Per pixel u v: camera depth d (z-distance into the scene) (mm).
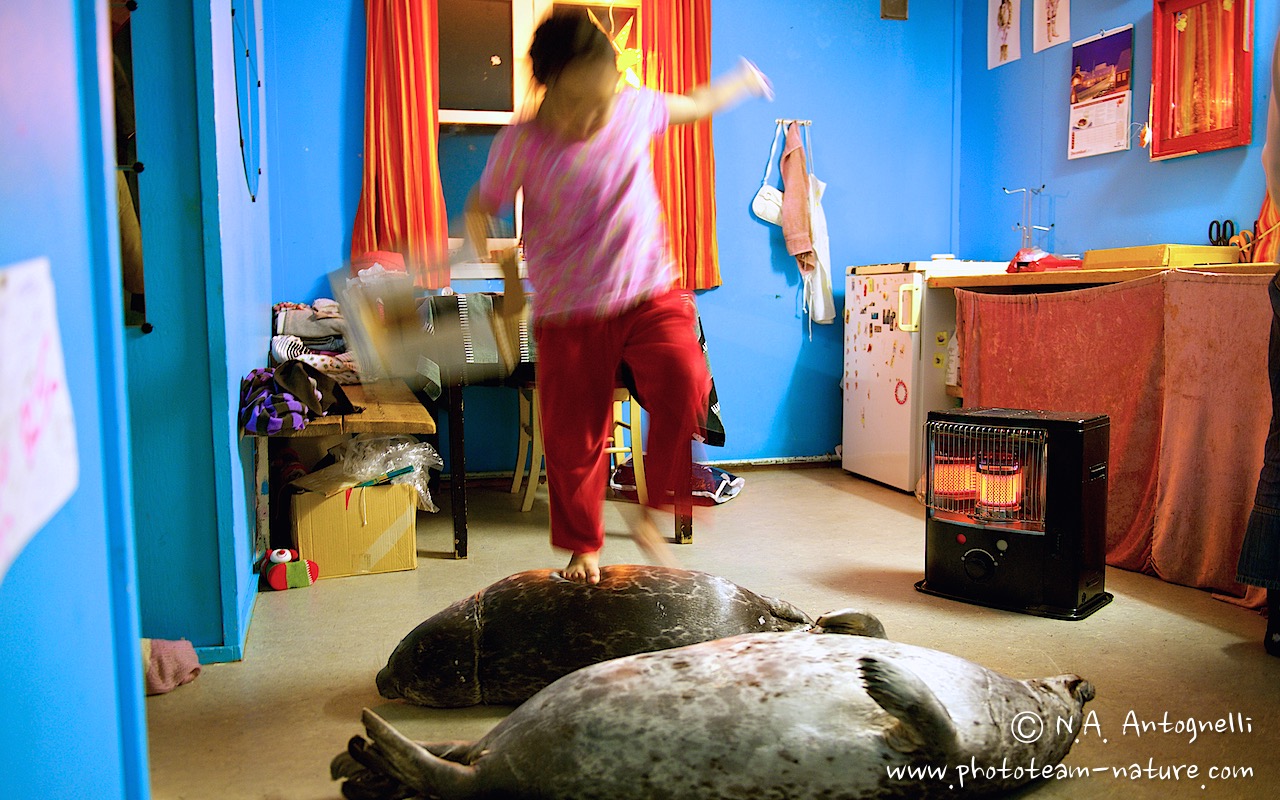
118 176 2570
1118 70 4605
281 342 4105
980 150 5617
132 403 2535
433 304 3893
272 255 4590
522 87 4973
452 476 3711
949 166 5766
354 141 4902
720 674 1737
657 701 1664
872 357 5117
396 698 2336
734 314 5504
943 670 1781
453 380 3732
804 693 1667
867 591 3217
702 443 5066
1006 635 2775
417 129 4820
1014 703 1772
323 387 3410
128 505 1146
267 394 3072
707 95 2205
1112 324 3539
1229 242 4043
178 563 2596
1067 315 3738
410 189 4828
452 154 5109
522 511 4508
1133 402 3461
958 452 3104
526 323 3744
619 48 5117
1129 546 3480
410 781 1701
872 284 5090
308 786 1929
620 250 2078
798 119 5492
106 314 1090
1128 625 2857
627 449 4605
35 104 890
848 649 1846
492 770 1678
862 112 5605
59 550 932
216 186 2523
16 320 825
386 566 3516
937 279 4629
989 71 5508
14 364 819
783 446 5660
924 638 2750
